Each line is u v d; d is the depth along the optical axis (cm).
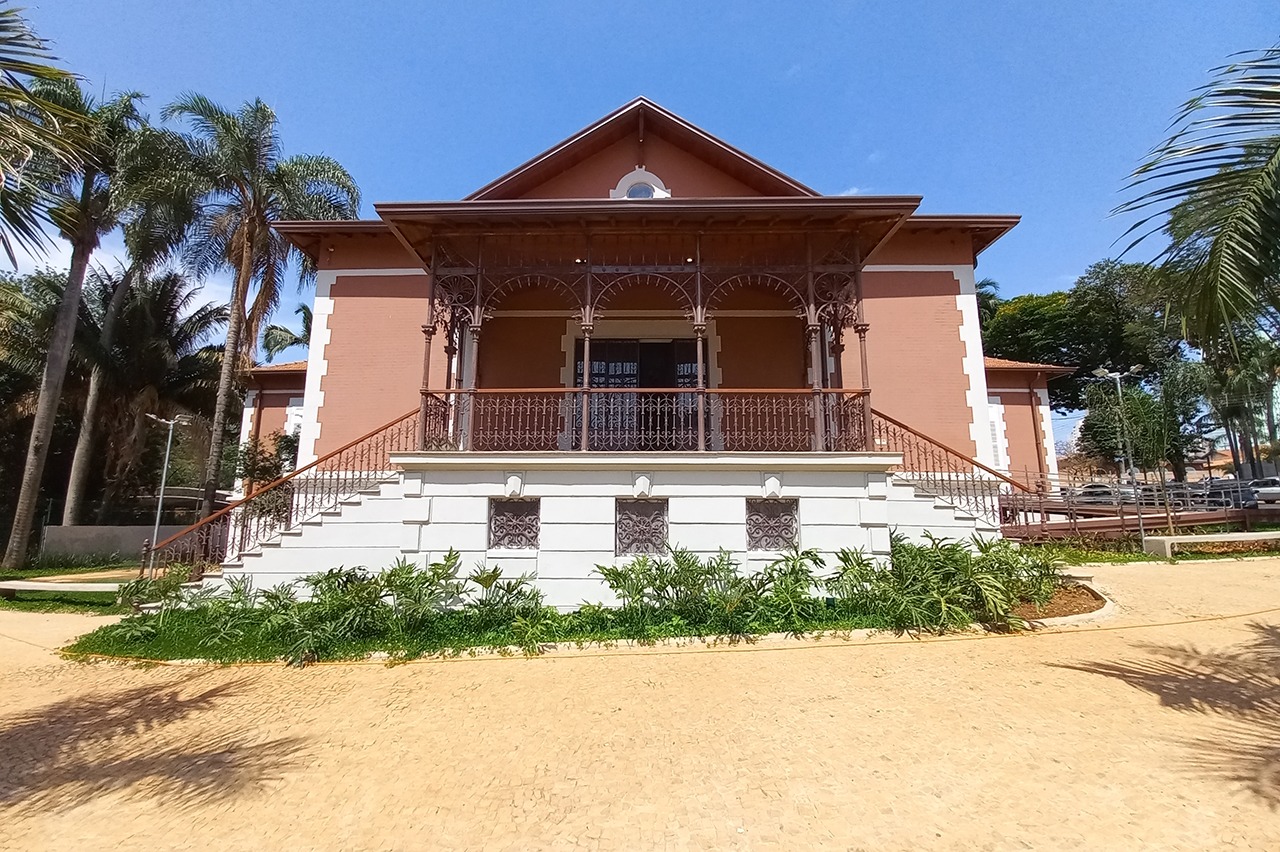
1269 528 1352
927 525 960
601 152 1218
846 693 546
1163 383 2009
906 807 357
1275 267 392
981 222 1176
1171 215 416
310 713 553
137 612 895
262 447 1677
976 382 1175
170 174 1477
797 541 838
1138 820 333
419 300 1250
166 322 2472
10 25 363
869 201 852
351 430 1205
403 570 808
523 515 856
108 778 436
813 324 893
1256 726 438
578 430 1191
